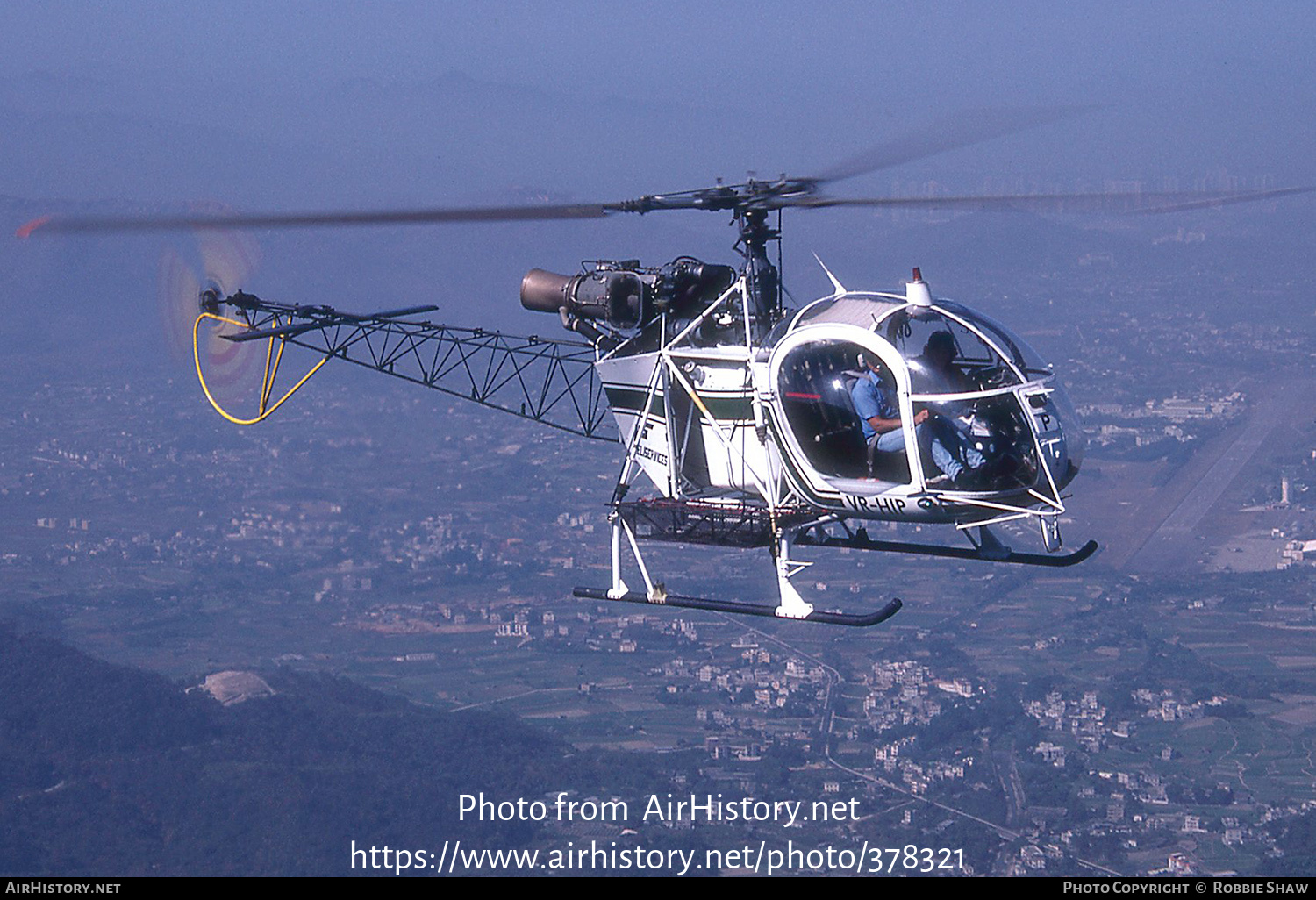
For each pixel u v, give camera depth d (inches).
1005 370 707.4
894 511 737.0
